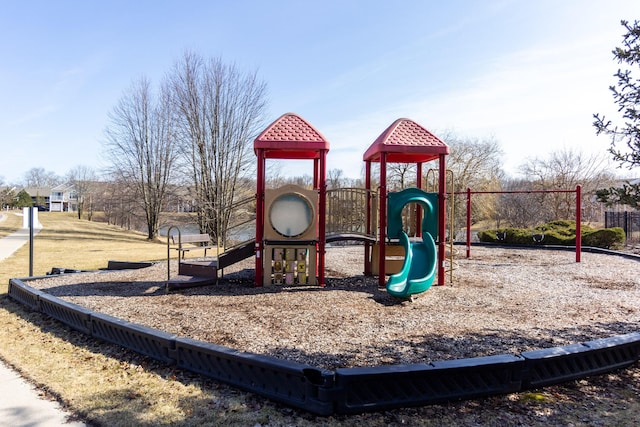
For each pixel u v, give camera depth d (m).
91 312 4.86
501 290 7.20
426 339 4.42
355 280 8.30
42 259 13.87
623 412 2.89
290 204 7.49
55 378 3.61
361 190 8.52
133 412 2.94
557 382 3.35
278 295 6.79
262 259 7.67
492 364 3.12
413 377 2.97
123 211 36.22
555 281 8.16
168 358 3.84
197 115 25.42
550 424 2.73
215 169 25.86
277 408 2.97
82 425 2.81
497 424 2.73
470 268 10.08
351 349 4.11
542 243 16.38
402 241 7.45
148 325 5.08
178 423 2.77
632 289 7.35
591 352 3.50
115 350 4.33
